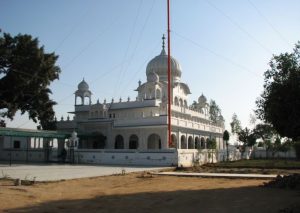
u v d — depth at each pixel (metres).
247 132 69.31
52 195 18.39
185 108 66.44
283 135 18.80
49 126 60.41
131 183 24.80
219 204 15.84
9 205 15.06
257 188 21.09
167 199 17.36
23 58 49.50
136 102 63.38
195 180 26.50
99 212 14.30
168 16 45.41
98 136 59.66
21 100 52.59
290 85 17.23
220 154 55.75
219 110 94.50
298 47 18.17
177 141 56.19
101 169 36.31
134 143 60.22
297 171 34.41
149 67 71.38
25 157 54.38
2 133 43.44
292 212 13.48
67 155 51.47
